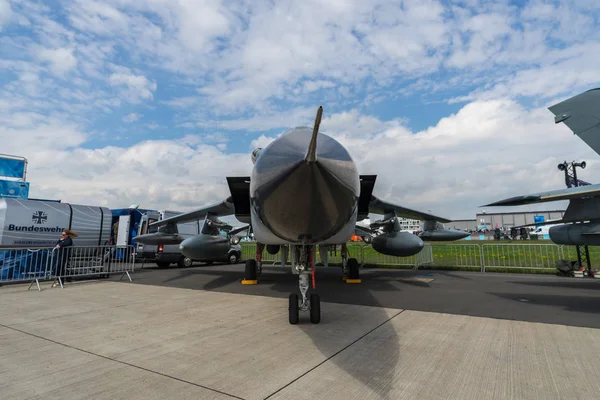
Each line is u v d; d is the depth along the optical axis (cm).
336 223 457
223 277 1220
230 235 1097
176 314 622
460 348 417
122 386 321
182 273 1366
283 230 465
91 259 1138
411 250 1013
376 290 881
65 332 509
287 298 780
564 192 607
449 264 1588
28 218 1119
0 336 490
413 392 299
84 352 418
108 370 360
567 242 695
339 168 393
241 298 785
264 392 303
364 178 782
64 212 1217
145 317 601
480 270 1381
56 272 1016
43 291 919
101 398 297
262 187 408
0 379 339
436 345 429
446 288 909
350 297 777
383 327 518
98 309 673
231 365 369
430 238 1238
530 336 466
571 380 322
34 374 351
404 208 1082
